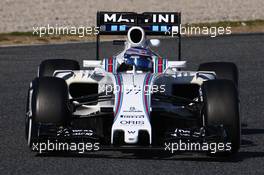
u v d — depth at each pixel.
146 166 29.22
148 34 37.66
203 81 31.20
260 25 88.19
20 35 78.88
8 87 51.06
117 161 29.98
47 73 36.19
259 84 52.88
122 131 29.22
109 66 34.25
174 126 34.28
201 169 28.92
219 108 29.66
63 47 71.00
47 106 29.69
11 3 96.81
